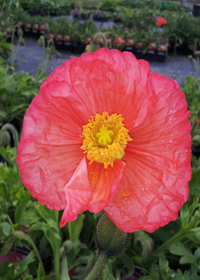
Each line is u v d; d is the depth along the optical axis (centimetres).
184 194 13
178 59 119
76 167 15
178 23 126
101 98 14
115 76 14
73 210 12
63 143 15
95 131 15
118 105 14
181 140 13
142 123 14
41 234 29
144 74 13
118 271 26
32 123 14
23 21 134
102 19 193
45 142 14
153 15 173
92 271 16
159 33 126
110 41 115
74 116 15
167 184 13
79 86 14
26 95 52
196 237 24
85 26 125
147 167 14
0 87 48
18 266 25
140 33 116
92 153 14
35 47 119
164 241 27
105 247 16
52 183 14
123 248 17
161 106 14
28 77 53
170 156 13
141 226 13
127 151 15
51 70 96
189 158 13
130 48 115
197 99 52
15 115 52
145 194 14
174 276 24
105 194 14
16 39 127
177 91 14
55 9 199
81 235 29
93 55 14
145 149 14
